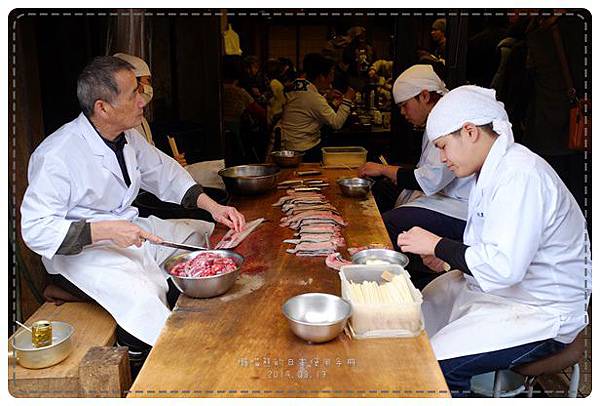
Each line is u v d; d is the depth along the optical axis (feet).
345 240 9.94
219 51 19.20
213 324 6.84
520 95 16.49
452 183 13.30
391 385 5.68
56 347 7.76
